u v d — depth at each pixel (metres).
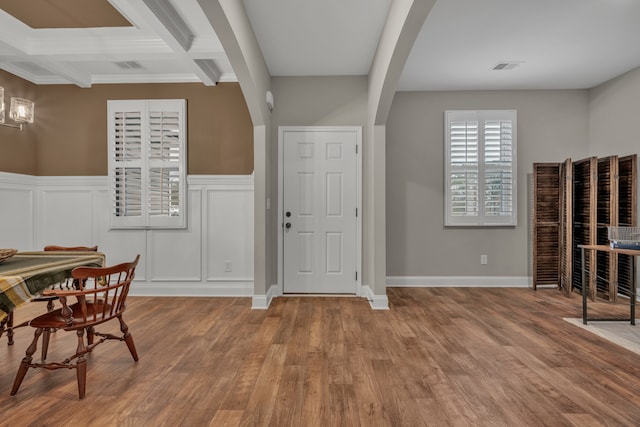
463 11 3.15
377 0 3.00
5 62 4.10
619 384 2.29
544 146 5.12
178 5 3.05
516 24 3.38
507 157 5.10
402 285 5.16
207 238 4.62
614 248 3.29
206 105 4.62
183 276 4.63
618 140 4.64
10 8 3.12
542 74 4.57
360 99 4.59
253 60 3.50
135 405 2.05
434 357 2.71
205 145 4.62
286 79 4.60
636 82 4.38
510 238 5.14
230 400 2.11
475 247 5.16
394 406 2.05
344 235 4.62
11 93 4.27
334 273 4.63
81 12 3.19
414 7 2.41
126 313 3.85
